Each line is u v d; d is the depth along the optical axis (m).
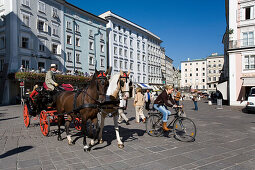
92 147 5.26
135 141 5.93
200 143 5.71
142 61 52.03
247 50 21.59
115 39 42.34
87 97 5.10
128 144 5.58
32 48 25.95
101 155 4.61
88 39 35.62
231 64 22.73
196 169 3.80
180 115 6.15
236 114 13.42
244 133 7.11
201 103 27.59
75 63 32.91
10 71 23.55
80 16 34.19
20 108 17.88
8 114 13.20
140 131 7.46
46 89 6.88
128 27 46.75
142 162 4.16
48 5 28.44
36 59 26.58
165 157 4.48
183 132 6.00
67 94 6.04
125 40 45.81
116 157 4.47
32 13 26.20
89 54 35.78
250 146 5.40
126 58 45.75
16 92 24.75
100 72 4.98
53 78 6.96
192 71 93.12
